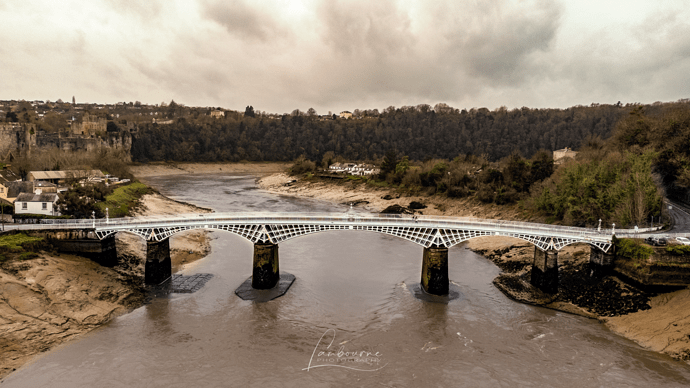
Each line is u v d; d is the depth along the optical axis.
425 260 67.69
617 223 75.81
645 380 42.81
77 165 169.38
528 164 135.25
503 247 90.50
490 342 50.84
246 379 42.31
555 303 62.31
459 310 60.12
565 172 98.94
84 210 85.69
